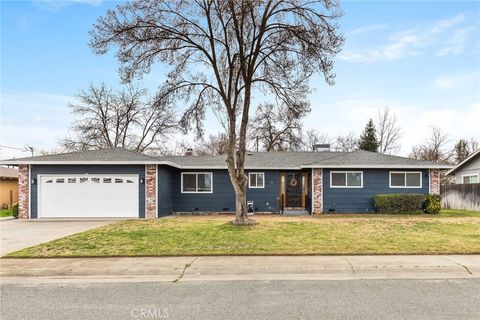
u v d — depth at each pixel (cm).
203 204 2188
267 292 610
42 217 1869
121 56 1434
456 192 2433
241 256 861
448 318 483
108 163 1867
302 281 682
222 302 558
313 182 2056
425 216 1811
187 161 2266
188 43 1484
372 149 4462
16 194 3362
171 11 1420
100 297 590
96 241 1058
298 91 1528
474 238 1073
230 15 1403
